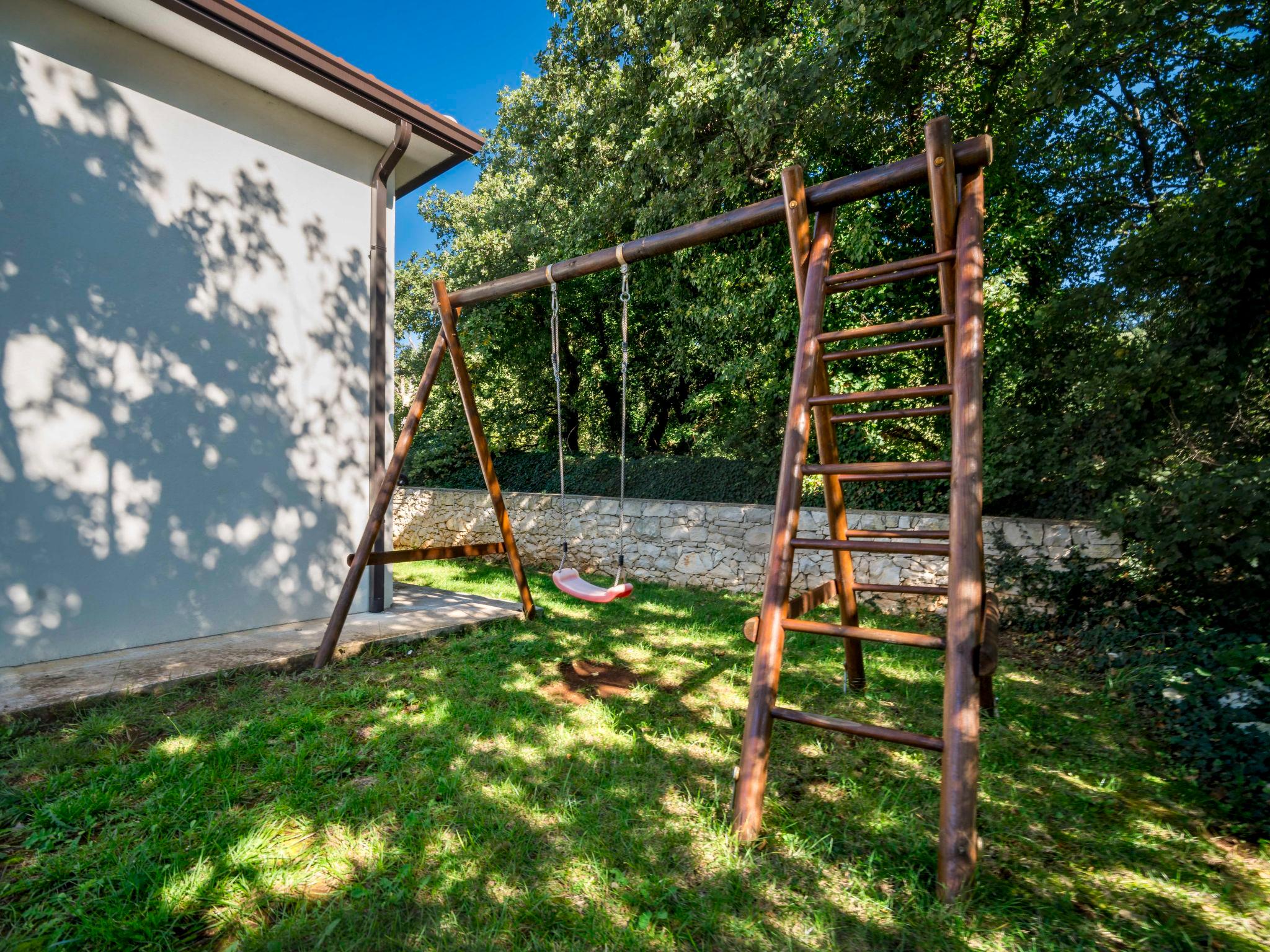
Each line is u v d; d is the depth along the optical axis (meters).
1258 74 5.24
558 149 10.33
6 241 3.51
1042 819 2.31
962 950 1.63
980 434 2.19
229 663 3.63
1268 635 3.87
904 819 2.25
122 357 3.93
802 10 7.18
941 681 3.75
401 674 3.73
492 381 13.28
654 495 8.49
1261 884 1.96
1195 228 4.56
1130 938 1.70
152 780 2.37
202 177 4.30
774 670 2.30
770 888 1.87
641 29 8.55
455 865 1.91
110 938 1.58
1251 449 4.36
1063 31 5.73
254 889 1.79
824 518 6.57
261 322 4.61
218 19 3.86
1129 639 4.26
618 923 1.70
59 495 3.68
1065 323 5.61
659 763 2.62
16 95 3.55
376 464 5.26
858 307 7.22
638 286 9.75
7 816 2.10
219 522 4.36
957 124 7.50
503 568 8.47
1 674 3.38
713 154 6.82
